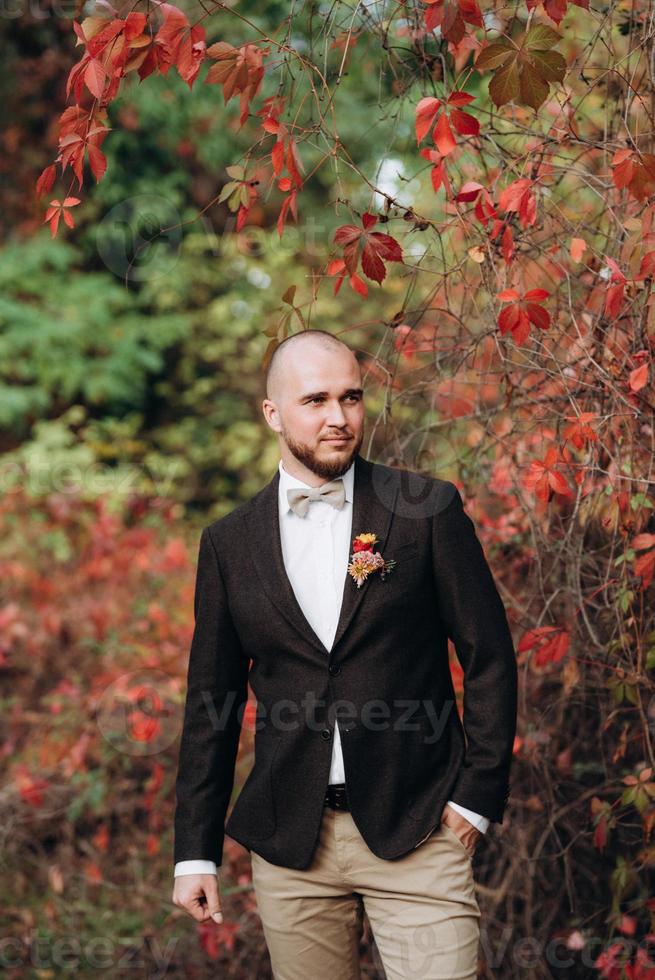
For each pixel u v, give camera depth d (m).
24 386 8.63
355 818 2.02
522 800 2.84
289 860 2.08
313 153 7.61
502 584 2.86
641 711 2.38
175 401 9.16
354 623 2.04
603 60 2.85
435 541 2.07
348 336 7.31
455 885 2.00
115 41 2.11
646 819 2.43
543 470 2.21
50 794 3.93
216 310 8.61
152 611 4.35
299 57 2.24
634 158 2.03
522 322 2.11
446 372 2.71
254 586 2.12
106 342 8.50
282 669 2.11
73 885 3.70
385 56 2.54
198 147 8.49
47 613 4.82
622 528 2.36
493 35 2.56
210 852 2.19
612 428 2.36
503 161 2.42
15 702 4.60
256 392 8.91
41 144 8.58
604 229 2.61
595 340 2.35
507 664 2.05
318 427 2.06
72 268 8.92
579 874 2.81
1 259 8.38
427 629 2.10
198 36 2.15
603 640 2.62
